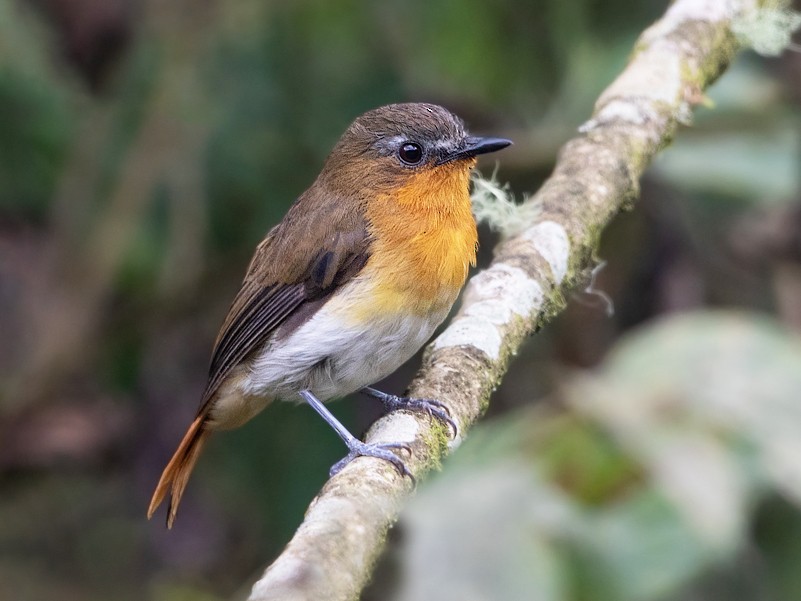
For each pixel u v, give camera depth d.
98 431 12.04
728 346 8.27
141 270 11.73
